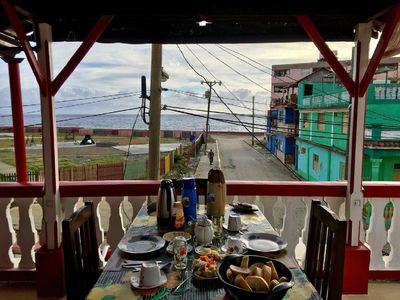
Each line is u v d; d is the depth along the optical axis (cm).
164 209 202
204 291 131
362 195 265
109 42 305
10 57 277
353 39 288
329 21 284
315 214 181
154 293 129
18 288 282
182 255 150
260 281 115
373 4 227
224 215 219
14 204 284
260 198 287
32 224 288
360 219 267
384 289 280
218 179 208
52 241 267
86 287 169
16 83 284
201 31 303
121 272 148
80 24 292
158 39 306
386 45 229
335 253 150
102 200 284
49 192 263
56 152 266
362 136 259
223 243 181
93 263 182
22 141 291
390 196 282
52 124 257
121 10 233
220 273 127
